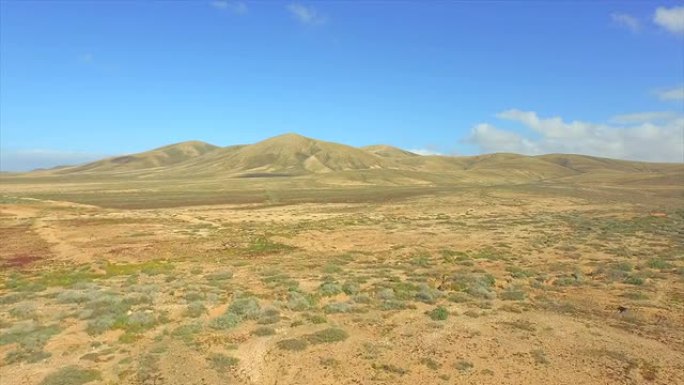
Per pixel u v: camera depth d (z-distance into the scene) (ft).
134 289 82.99
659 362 50.60
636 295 77.20
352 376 46.93
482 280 88.69
